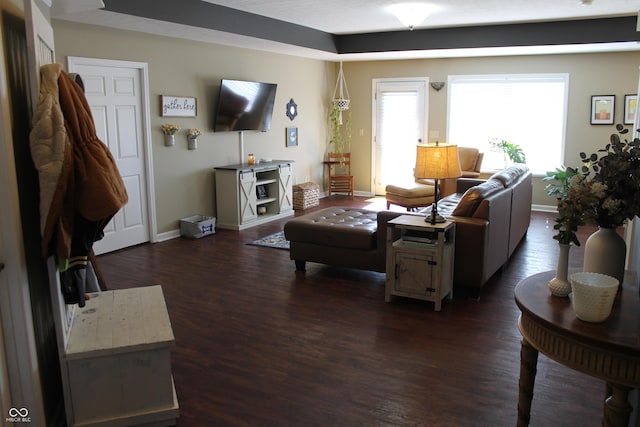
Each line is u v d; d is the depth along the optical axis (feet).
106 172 6.98
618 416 5.22
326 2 17.28
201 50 20.56
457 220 13.16
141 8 14.90
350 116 29.94
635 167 5.74
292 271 15.87
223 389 9.06
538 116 25.52
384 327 11.68
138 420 7.81
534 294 6.25
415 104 28.12
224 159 22.36
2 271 6.15
